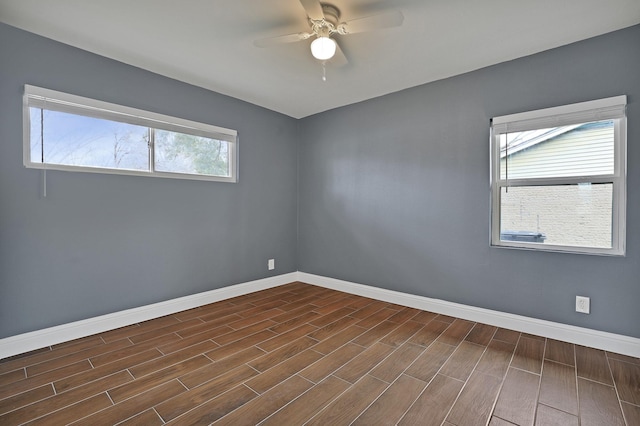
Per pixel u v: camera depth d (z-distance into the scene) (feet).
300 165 13.91
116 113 8.50
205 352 7.22
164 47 7.88
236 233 11.66
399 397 5.56
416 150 10.31
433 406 5.31
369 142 11.51
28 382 5.96
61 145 7.75
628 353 6.98
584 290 7.51
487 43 7.59
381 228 11.23
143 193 9.17
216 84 10.16
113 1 6.08
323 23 6.32
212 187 10.87
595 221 7.48
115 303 8.63
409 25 6.83
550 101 7.89
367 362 6.77
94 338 7.95
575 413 5.11
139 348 7.41
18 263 7.14
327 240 12.92
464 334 8.22
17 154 7.10
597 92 7.29
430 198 10.02
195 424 4.85
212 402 5.40
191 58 8.43
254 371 6.40
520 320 8.36
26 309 7.25
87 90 8.04
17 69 7.07
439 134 9.78
